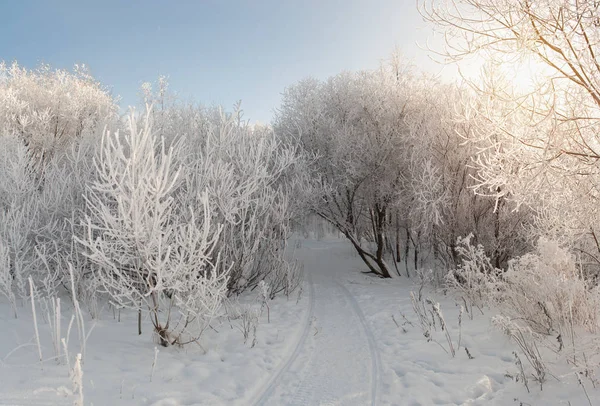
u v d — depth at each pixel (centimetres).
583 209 415
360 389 408
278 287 859
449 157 859
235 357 485
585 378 348
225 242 695
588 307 420
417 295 806
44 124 1308
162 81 1384
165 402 353
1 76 1617
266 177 830
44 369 373
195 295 473
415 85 1116
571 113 343
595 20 299
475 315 592
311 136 1198
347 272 1195
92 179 698
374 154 1048
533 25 307
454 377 409
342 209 1171
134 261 470
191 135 870
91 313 577
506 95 358
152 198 462
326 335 598
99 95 1658
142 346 489
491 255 795
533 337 420
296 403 380
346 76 1334
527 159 356
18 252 594
